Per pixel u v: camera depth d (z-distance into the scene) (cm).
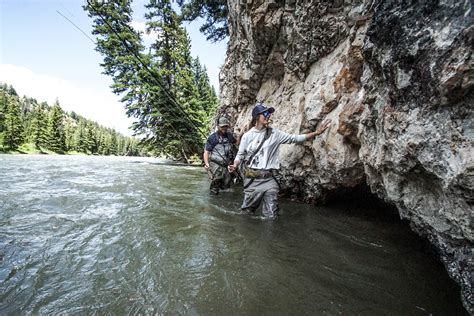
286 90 521
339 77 341
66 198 412
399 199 185
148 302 162
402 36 150
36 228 276
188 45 1975
